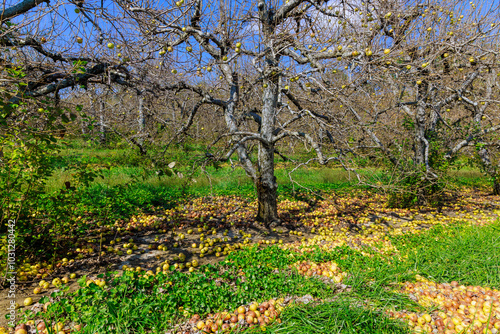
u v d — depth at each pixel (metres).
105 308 3.04
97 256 4.86
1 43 3.24
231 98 6.85
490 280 4.05
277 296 3.68
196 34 5.61
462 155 10.98
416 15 5.19
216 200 9.46
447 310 3.46
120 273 4.27
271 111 6.52
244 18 5.32
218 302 3.43
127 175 10.12
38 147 3.58
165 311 3.17
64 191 4.46
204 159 5.52
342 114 6.09
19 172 3.79
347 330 2.90
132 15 3.85
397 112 8.34
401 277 4.11
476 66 5.20
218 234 6.44
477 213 8.53
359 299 3.50
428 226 7.20
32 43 3.48
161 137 7.14
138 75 4.79
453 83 7.53
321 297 3.58
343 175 14.23
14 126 3.00
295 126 8.06
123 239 5.81
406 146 9.16
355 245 5.66
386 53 3.73
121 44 4.20
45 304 3.32
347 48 4.35
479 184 13.31
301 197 10.34
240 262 4.50
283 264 4.52
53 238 4.69
